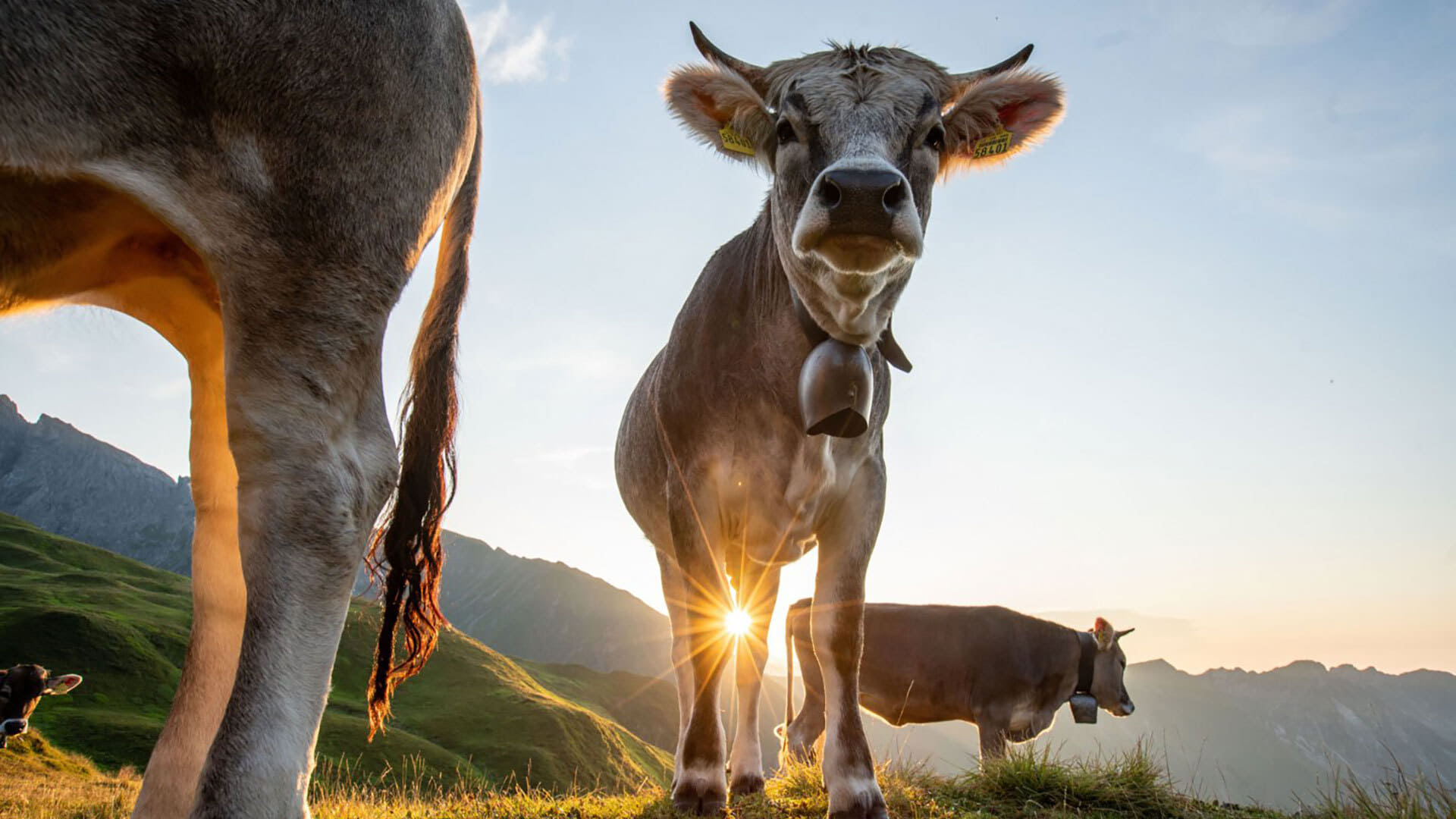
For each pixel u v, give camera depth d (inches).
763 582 105.3
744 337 80.5
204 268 49.1
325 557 42.1
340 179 44.9
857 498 80.5
